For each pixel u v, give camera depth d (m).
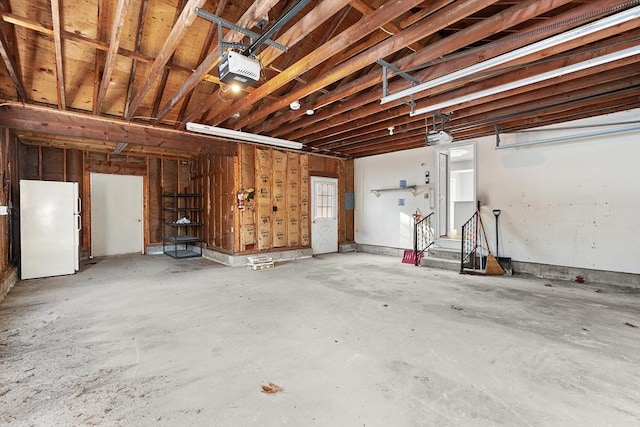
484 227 6.15
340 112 4.71
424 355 2.48
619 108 4.54
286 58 3.94
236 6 3.32
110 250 7.81
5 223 4.72
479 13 2.96
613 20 2.08
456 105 4.39
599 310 3.56
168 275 5.50
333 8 2.37
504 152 5.91
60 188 5.48
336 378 2.15
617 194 4.79
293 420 1.72
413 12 2.83
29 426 1.68
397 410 1.80
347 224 8.81
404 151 7.68
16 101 4.21
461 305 3.76
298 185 7.66
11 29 3.23
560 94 4.18
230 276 5.42
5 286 4.20
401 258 7.45
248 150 6.72
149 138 5.34
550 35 2.71
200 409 1.82
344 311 3.54
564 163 5.26
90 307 3.69
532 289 4.52
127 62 4.00
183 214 8.77
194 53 3.92
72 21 3.27
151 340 2.77
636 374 2.18
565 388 2.02
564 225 5.26
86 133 4.76
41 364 2.34
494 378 2.14
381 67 3.70
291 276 5.42
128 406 1.84
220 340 2.77
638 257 4.62
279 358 2.44
